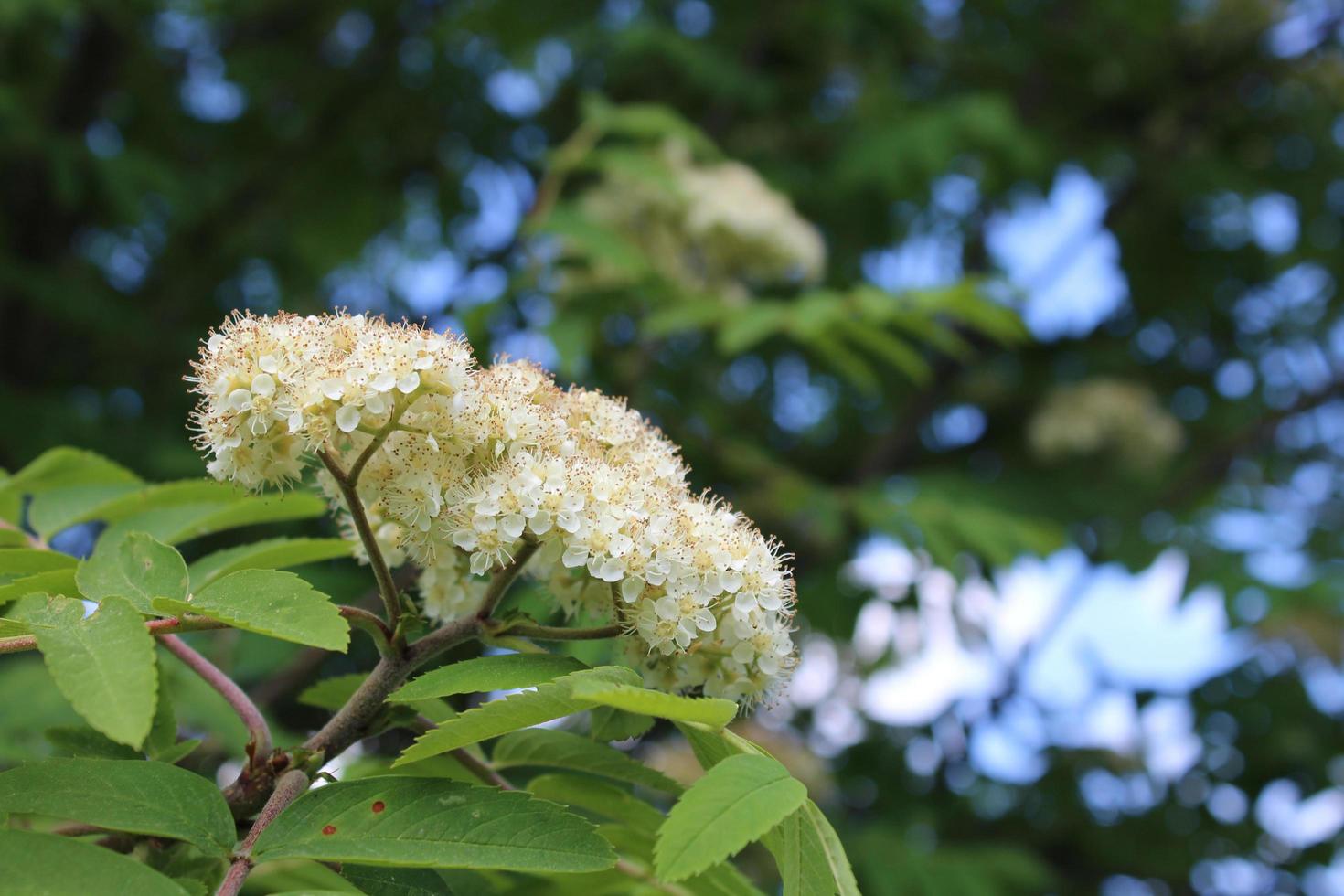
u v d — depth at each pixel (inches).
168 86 276.1
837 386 273.0
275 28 274.5
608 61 261.9
